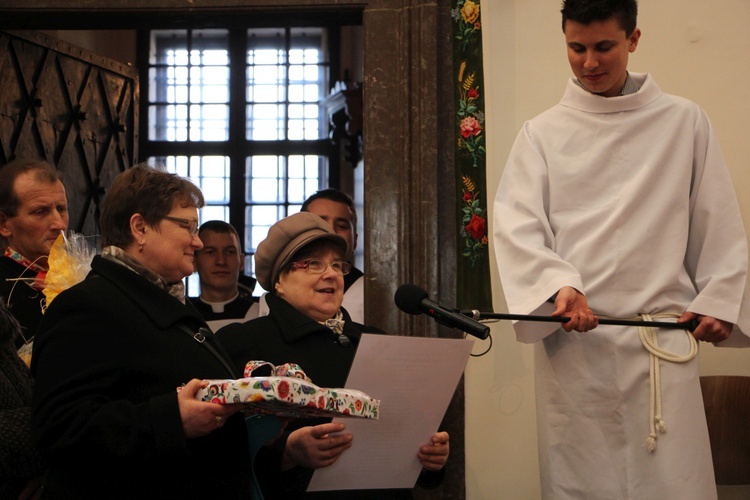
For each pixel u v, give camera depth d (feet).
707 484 11.11
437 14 16.44
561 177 12.03
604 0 11.59
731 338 11.71
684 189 11.77
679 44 16.14
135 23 17.46
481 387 15.88
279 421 8.93
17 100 20.15
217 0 16.78
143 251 9.08
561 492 11.57
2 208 12.65
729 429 14.17
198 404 7.77
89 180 22.72
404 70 16.28
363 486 9.88
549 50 16.31
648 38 16.21
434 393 9.63
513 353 15.88
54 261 11.39
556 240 11.96
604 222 11.70
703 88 16.06
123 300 8.61
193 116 35.14
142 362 8.41
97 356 8.29
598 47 11.75
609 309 11.51
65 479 8.21
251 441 8.96
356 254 32.09
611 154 11.95
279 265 11.07
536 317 10.57
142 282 8.80
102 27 17.71
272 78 35.29
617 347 11.43
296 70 35.27
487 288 15.88
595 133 12.05
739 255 11.56
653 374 11.25
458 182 16.06
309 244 11.13
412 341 9.29
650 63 16.16
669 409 11.19
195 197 9.37
